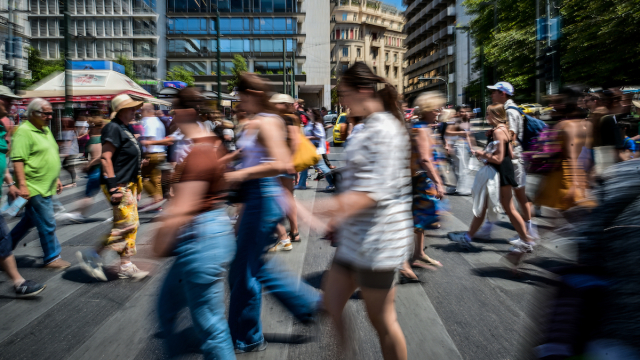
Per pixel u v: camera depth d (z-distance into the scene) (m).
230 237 2.54
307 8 61.84
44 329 3.58
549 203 4.49
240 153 3.11
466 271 4.88
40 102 4.83
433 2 81.56
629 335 1.49
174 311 2.47
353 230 2.31
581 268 1.75
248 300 3.11
